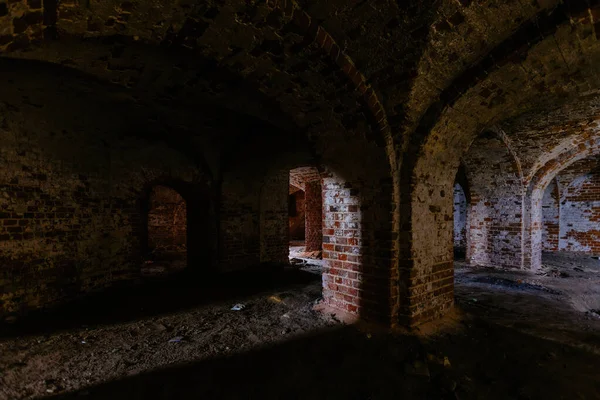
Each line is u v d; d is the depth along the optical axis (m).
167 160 5.52
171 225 9.69
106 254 4.79
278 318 3.65
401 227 3.15
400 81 2.68
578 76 2.85
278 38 2.36
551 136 5.33
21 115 3.62
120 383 2.35
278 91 3.04
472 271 6.34
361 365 2.58
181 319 3.68
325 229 3.81
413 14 2.16
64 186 4.14
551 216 9.55
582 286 5.27
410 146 3.08
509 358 2.69
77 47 2.39
